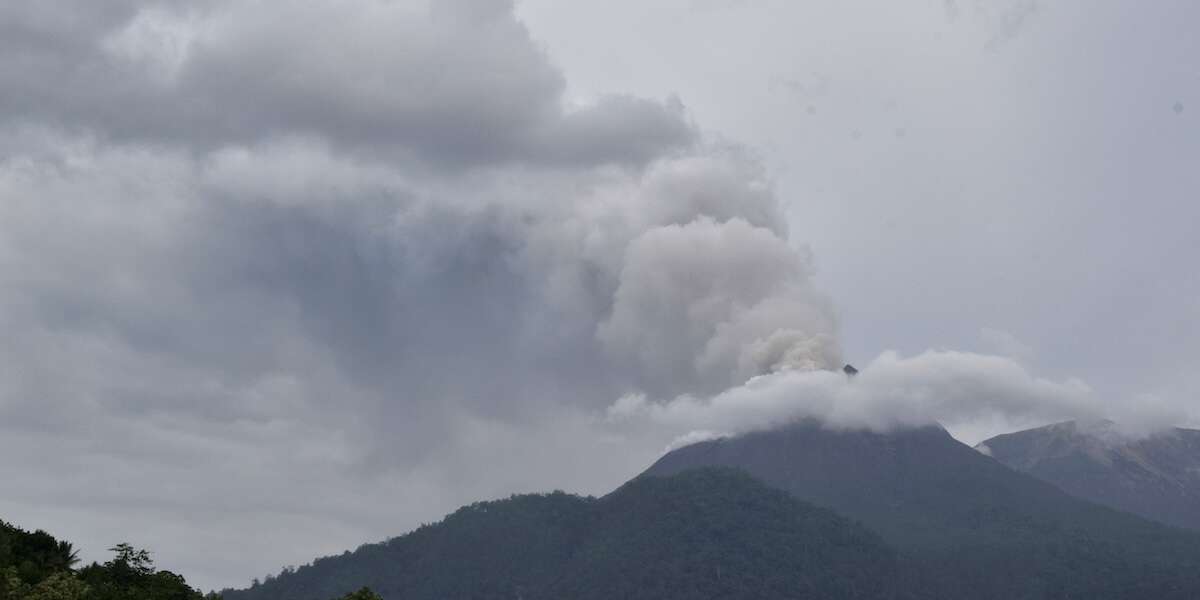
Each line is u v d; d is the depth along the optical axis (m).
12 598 108.00
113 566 134.25
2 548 125.44
